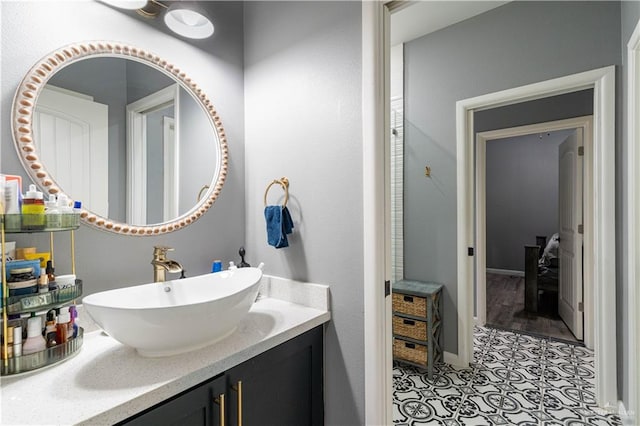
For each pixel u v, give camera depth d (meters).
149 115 1.26
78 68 1.08
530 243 5.42
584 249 2.60
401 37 2.46
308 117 1.36
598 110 1.75
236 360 0.93
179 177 1.35
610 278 1.69
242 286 1.24
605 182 1.70
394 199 2.58
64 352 0.87
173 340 0.86
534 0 1.98
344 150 1.24
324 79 1.31
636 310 1.40
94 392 0.72
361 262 1.20
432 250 2.41
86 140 1.09
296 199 1.40
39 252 0.98
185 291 1.16
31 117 0.97
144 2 1.13
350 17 1.24
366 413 1.18
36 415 0.64
